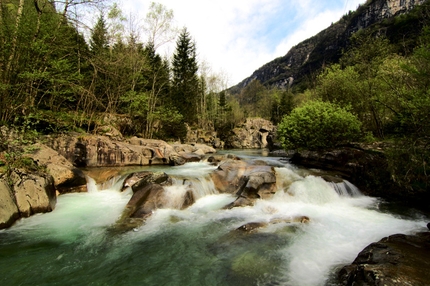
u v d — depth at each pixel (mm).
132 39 21828
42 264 4703
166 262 4891
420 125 6711
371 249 4422
